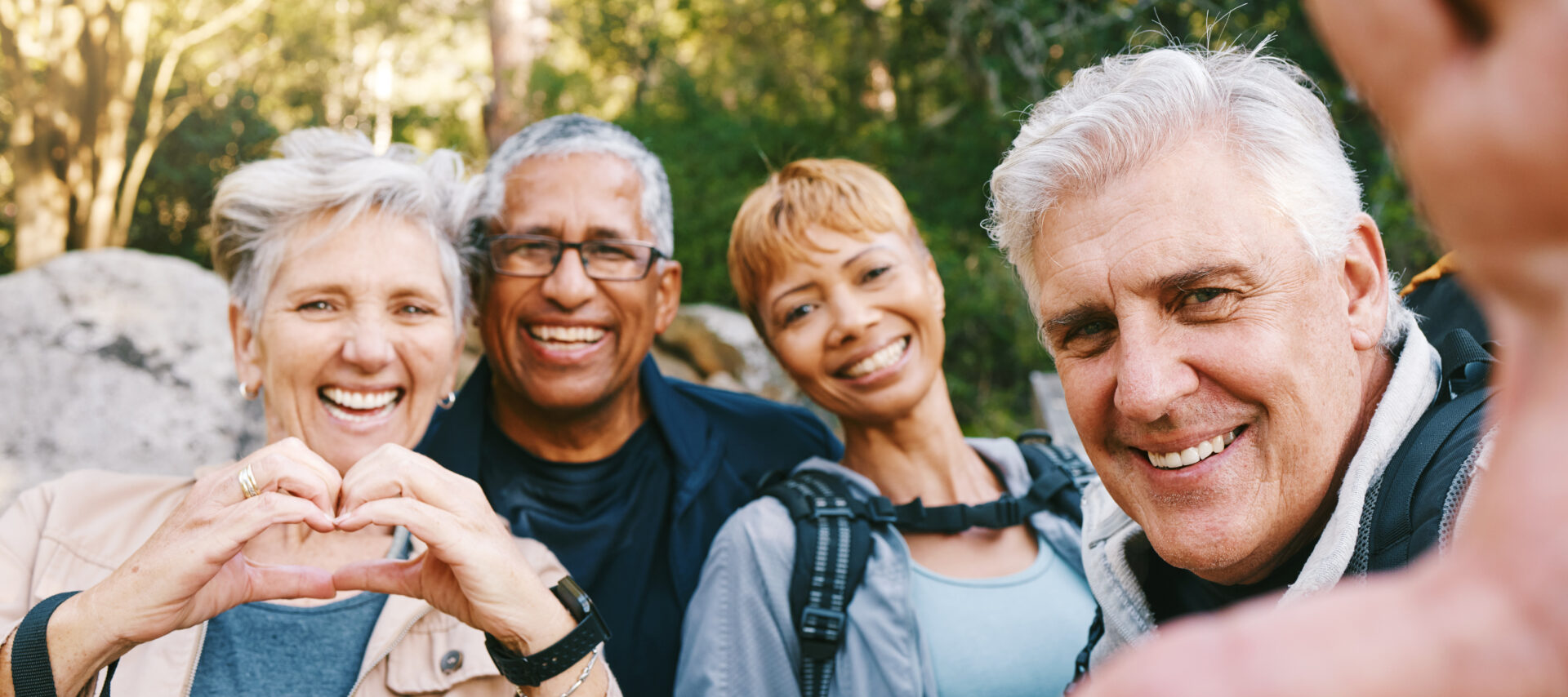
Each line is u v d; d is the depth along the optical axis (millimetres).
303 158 1642
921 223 7711
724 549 1743
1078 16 7973
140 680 1366
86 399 4594
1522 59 189
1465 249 207
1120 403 955
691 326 6234
